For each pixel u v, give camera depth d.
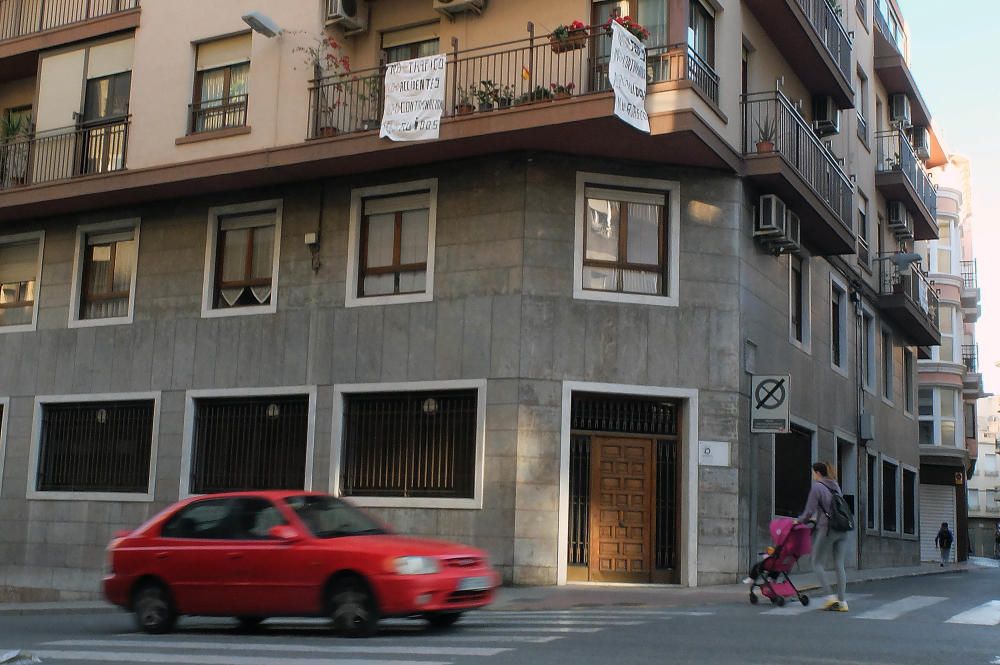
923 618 11.56
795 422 20.42
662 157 17.41
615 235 17.59
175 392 19.67
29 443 21.09
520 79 17.94
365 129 17.72
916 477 33.78
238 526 10.84
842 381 24.44
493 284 17.17
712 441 17.17
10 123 22.70
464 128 16.69
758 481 18.22
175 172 19.25
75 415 20.92
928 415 42.00
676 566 17.05
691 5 17.73
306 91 18.45
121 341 20.45
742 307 17.84
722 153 17.38
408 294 17.88
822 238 21.34
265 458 18.77
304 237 18.89
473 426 17.09
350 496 17.72
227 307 19.62
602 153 17.33
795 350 20.72
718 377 17.38
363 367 18.00
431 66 16.95
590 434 17.19
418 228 18.14
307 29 18.69
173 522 11.26
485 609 12.89
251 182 19.20
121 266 21.05
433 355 17.45
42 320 21.52
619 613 12.18
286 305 18.91
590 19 17.69
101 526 19.94
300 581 10.16
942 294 43.22
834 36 23.80
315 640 9.79
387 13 19.11
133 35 20.77
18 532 20.80
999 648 9.07
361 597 9.90
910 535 32.16
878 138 30.91
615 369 17.06
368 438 17.94
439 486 17.20
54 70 21.72
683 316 17.42
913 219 33.75
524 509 16.41
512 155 17.38
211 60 19.84
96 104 21.22
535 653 8.45
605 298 17.20
